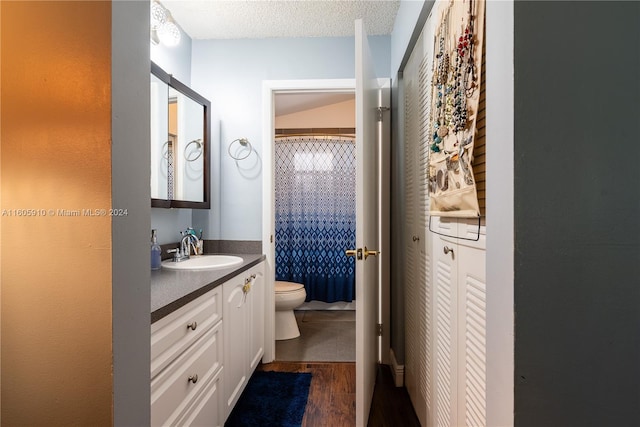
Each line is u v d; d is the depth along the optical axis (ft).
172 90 7.03
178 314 4.00
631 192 2.06
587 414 2.07
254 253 8.34
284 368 7.89
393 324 7.79
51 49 2.28
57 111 2.28
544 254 2.07
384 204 7.89
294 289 9.61
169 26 6.44
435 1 4.81
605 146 2.06
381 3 6.95
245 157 8.38
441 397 4.60
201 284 4.66
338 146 12.41
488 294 2.46
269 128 8.29
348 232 12.35
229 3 6.98
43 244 2.30
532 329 2.08
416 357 6.04
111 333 2.26
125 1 2.36
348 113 12.65
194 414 4.42
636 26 2.07
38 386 2.33
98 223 2.24
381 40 8.17
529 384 2.08
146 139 2.60
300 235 12.37
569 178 2.06
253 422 5.84
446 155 3.85
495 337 2.34
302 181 12.41
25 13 2.31
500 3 2.24
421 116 5.64
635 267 2.05
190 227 8.35
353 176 12.41
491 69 2.39
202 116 8.04
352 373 7.65
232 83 8.38
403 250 7.07
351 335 9.98
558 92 2.06
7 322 2.34
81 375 2.29
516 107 2.07
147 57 2.61
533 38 2.06
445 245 4.42
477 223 3.40
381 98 7.95
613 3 2.07
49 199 2.29
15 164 2.32
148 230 2.64
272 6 7.09
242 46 8.38
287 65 8.32
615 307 2.06
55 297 2.29
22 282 2.32
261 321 7.91
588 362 2.07
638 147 2.06
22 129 2.31
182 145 7.32
